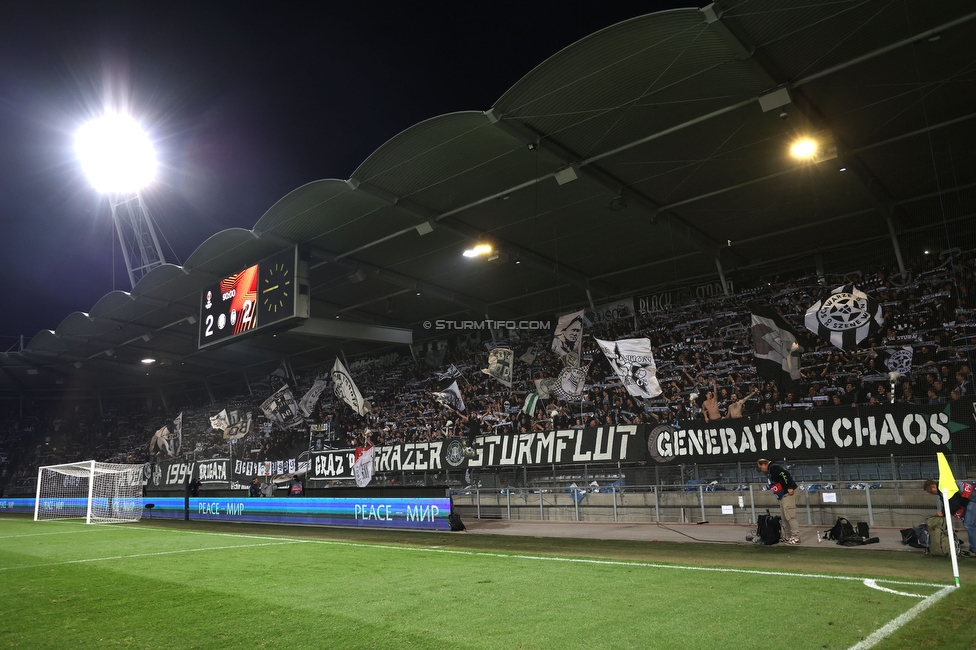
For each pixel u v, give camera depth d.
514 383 24.06
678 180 15.77
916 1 9.88
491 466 20.08
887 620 5.56
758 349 16.64
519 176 15.53
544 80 12.05
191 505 23.42
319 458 24.66
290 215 18.09
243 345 31.36
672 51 11.21
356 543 13.13
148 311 26.81
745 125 13.27
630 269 21.86
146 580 8.98
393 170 15.40
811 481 13.99
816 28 10.55
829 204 17.08
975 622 5.42
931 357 16.02
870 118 13.06
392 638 5.56
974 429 12.38
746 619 5.74
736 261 20.86
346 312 26.66
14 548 13.69
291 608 6.85
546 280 23.23
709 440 15.77
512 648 5.16
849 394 16.81
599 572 8.49
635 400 20.36
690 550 10.53
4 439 41.91
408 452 22.56
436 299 25.23
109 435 40.91
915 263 18.19
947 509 6.91
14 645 5.75
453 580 8.27
